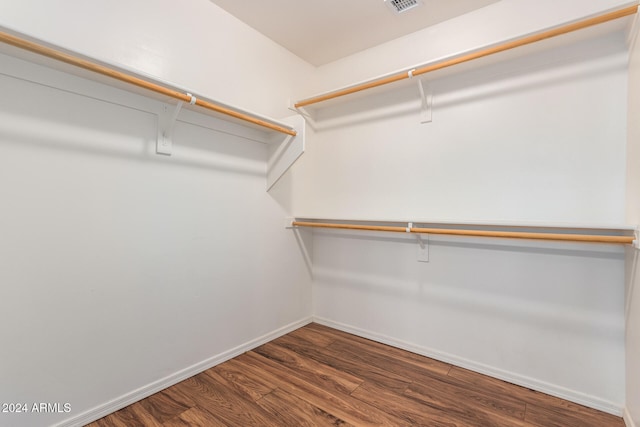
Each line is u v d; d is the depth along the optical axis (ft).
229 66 6.35
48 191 4.09
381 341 7.34
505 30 5.79
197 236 5.83
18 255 3.86
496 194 5.81
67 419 4.25
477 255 6.07
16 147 3.85
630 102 4.53
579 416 4.73
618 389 4.78
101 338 4.58
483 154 5.95
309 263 8.53
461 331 6.24
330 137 8.25
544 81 5.36
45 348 4.07
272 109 7.29
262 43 7.06
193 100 4.85
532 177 5.46
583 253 5.07
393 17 6.42
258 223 7.04
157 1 5.25
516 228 5.62
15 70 3.82
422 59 6.79
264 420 4.55
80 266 4.37
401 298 7.04
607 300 4.89
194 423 4.47
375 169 7.41
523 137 5.55
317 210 8.48
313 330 8.06
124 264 4.83
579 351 5.09
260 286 7.11
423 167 6.68
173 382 5.45
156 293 5.23
